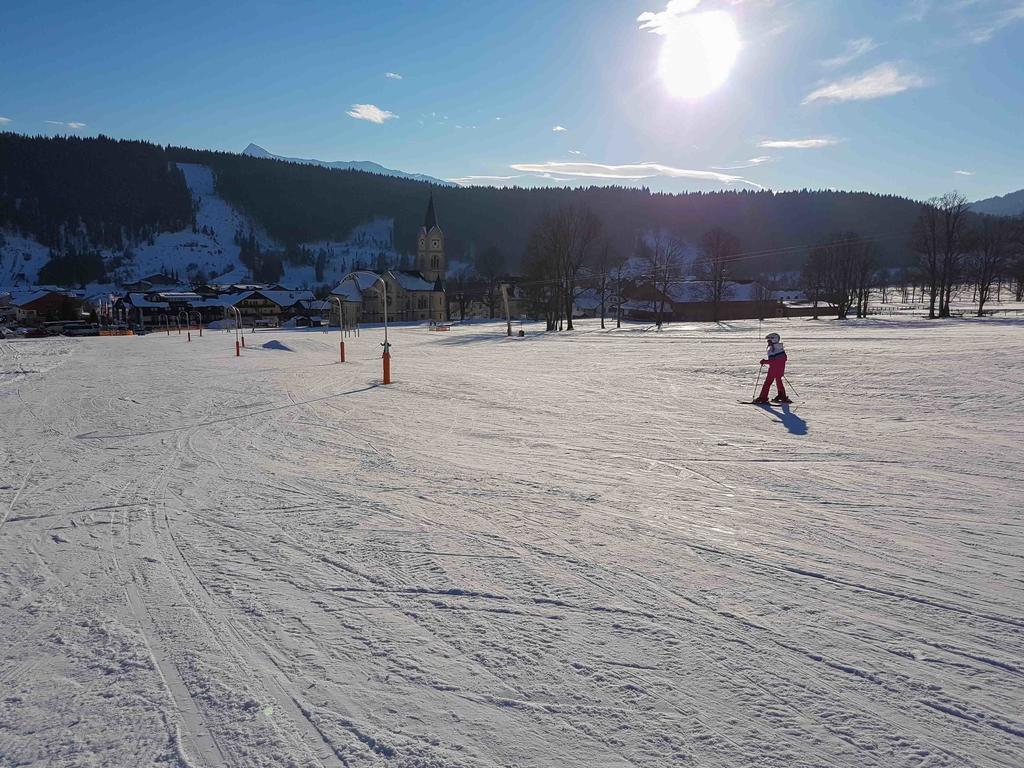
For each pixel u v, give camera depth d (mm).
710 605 4957
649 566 5750
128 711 3787
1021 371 15961
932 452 9516
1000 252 77375
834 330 43719
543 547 6277
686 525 6828
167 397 19422
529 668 4137
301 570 5832
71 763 3348
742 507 7387
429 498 8062
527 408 15148
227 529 7039
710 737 3430
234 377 25156
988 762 3189
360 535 6738
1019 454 9195
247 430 13320
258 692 3947
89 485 9164
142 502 8195
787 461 9430
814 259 96375
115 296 142125
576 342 42562
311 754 3385
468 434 12281
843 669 4035
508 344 43219
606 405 15172
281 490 8625
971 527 6492
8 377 29328
